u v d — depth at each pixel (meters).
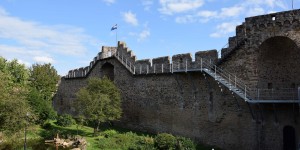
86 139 34.06
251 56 28.02
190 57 33.84
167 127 36.31
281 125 26.77
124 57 44.25
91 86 39.69
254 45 27.89
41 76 65.19
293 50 26.70
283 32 26.50
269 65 27.86
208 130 31.58
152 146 28.78
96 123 44.59
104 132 37.16
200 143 32.31
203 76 32.28
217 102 30.81
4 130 28.78
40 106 40.25
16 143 32.12
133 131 40.09
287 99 26.58
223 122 30.19
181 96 34.72
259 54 27.84
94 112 37.03
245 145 28.30
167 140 27.81
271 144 27.02
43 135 36.72
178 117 34.97
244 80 28.39
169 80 36.34
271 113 27.12
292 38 26.12
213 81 31.27
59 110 65.31
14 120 27.70
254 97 27.56
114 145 30.67
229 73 29.64
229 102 29.70
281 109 26.80
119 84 44.78
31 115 29.81
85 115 38.69
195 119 33.00
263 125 27.34
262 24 27.55
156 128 37.84
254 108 27.66
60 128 41.44
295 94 26.55
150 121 38.81
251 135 27.88
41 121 40.69
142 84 40.31
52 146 31.98
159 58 37.91
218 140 30.58
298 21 25.94
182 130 34.41
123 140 32.16
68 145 32.19
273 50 27.67
